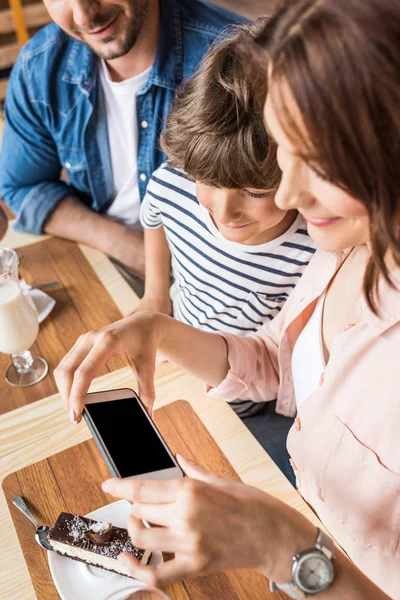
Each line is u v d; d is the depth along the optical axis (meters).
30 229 1.62
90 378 0.89
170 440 0.99
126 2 1.40
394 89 0.50
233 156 0.90
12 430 1.03
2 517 0.90
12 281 1.09
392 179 0.54
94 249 1.50
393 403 0.79
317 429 0.90
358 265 0.95
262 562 0.64
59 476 0.95
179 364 1.08
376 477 0.81
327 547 0.66
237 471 0.94
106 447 0.77
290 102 0.54
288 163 0.61
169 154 1.06
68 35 1.62
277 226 1.19
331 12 0.50
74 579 0.79
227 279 1.30
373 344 0.84
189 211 1.26
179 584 0.80
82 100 1.62
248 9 4.12
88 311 1.28
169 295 1.54
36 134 1.72
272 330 1.20
